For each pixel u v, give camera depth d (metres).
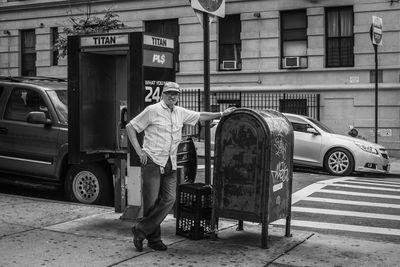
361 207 9.41
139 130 5.80
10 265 5.34
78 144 7.69
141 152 5.73
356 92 19.00
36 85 9.82
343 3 19.09
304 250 5.99
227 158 6.11
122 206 7.68
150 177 5.75
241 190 6.04
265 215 5.91
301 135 14.26
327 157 13.95
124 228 6.88
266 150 5.85
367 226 7.94
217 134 6.17
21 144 9.59
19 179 9.95
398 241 7.02
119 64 8.27
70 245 6.08
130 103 7.04
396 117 18.52
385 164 13.83
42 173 9.41
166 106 5.81
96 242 6.21
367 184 12.06
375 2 18.66
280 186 6.17
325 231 7.60
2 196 9.19
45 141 9.30
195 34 21.64
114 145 8.32
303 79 19.88
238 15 21.08
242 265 5.40
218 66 21.42
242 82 20.86
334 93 19.36
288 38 20.31
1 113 9.95
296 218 8.48
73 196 8.97
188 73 21.72
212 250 5.93
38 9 25.25
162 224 7.20
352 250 6.03
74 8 24.30
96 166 8.70
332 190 11.16
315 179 12.87
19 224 7.07
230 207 6.13
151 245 5.89
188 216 6.41
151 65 7.12
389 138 18.59
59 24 23.41
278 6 20.11
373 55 18.75
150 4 22.44
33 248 5.96
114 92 8.34
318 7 19.48
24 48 26.14
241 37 20.78
